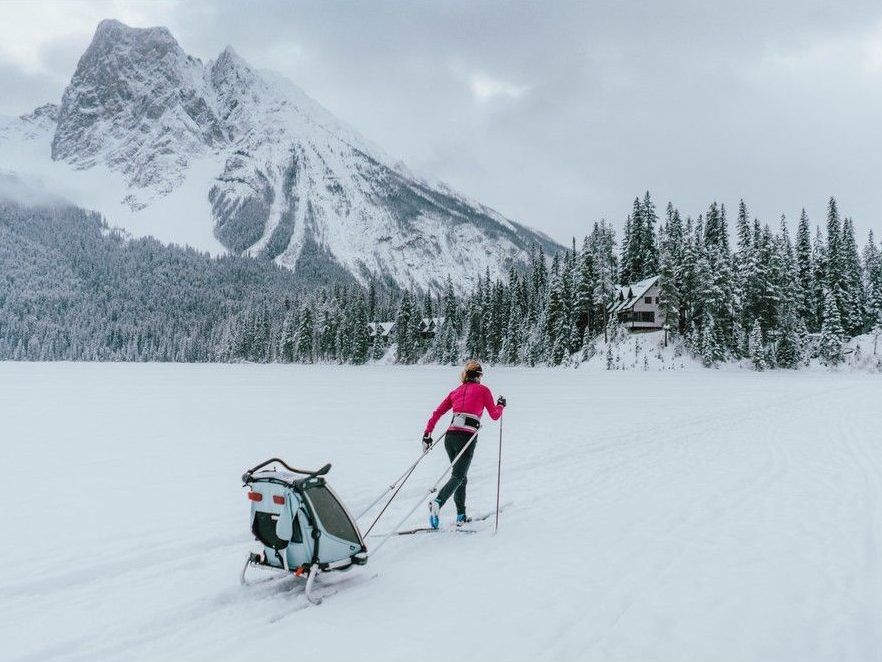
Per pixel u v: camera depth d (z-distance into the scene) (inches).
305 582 228.7
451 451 301.0
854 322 3575.3
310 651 171.6
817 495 374.0
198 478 434.3
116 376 2346.2
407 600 211.8
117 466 480.4
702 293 3115.2
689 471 457.7
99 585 224.2
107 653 170.1
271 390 1508.4
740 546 274.8
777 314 3189.0
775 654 173.0
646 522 316.8
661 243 3585.1
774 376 2628.0
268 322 6407.5
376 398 1246.9
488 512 337.1
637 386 1729.8
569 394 1381.6
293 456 525.7
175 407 1018.1
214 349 7564.0
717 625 191.9
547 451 548.7
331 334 5083.7
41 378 2116.1
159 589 219.5
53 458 517.7
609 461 500.4
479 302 4407.0
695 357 3137.3
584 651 173.6
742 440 623.5
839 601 211.3
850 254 3683.6
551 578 234.4
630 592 219.8
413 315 4694.9
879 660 170.2
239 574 235.9
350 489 390.0
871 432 678.5
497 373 2797.7
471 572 241.1
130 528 303.1
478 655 170.2
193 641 177.9
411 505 352.8
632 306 3464.6
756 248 3312.0
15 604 205.5
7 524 310.5
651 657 170.4
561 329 3491.6
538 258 4394.7
